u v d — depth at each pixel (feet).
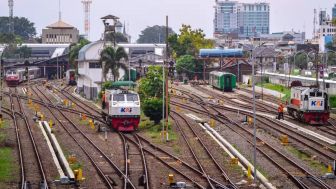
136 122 449.06
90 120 495.00
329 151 357.00
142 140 400.06
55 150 360.28
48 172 290.15
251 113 576.20
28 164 311.88
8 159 326.03
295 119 527.40
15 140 400.47
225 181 269.03
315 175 282.97
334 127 478.59
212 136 417.69
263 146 373.61
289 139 404.57
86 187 256.32
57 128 466.29
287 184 263.29
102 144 383.24
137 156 336.70
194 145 377.91
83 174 285.02
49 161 320.50
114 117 446.19
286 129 462.60
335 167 285.02
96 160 323.98
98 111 598.75
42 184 248.73
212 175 282.15
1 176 278.46
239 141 390.21
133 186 248.52
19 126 480.23
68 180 264.31
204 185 257.55
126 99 453.58
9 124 493.36
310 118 493.36
